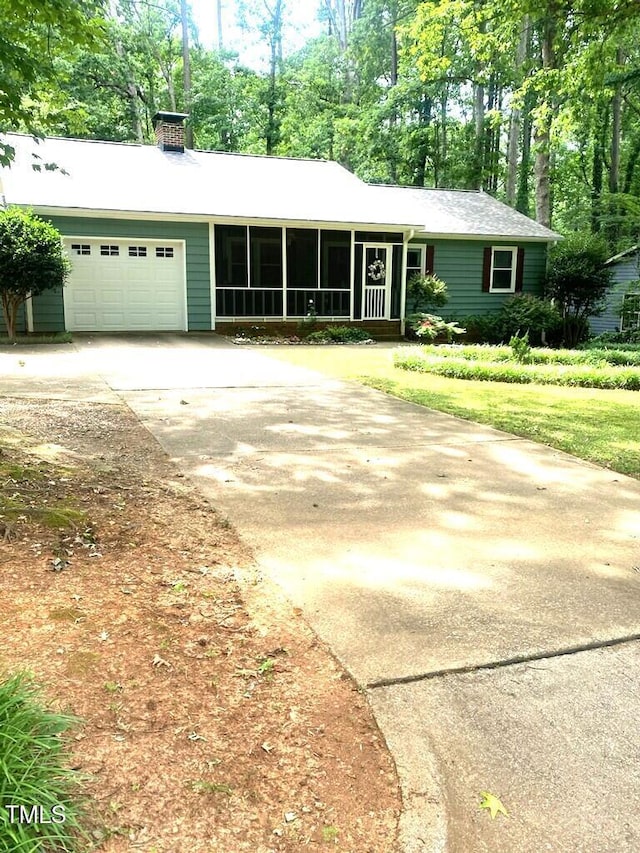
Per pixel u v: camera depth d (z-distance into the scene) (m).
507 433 6.30
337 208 15.96
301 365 10.64
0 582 2.75
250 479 4.61
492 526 3.92
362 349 13.46
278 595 2.95
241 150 34.69
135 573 3.01
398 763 1.97
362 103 30.64
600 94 11.95
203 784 1.79
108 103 29.55
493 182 32.34
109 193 14.23
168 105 31.58
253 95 33.56
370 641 2.61
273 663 2.41
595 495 4.55
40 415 6.07
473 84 26.69
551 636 2.71
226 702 2.16
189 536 3.52
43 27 5.11
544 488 4.67
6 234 11.52
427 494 4.46
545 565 3.40
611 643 2.67
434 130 28.12
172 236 14.39
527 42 21.56
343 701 2.23
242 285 15.16
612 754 2.04
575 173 31.33
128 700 2.10
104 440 5.39
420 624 2.76
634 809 1.83
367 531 3.77
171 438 5.62
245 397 7.66
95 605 2.67
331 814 1.76
